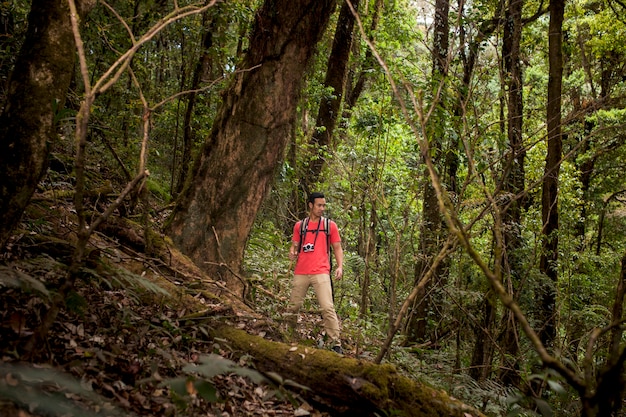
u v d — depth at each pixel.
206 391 2.55
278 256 8.93
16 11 6.71
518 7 8.99
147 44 9.65
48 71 3.37
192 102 9.95
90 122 7.66
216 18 9.02
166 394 3.44
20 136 3.27
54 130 3.45
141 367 3.59
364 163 11.03
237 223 6.53
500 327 6.66
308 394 4.15
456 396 5.53
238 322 5.05
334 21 14.87
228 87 6.66
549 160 10.18
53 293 3.40
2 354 2.88
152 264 5.27
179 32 9.69
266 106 6.47
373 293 9.40
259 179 6.58
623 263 5.22
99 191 6.63
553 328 9.20
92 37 7.69
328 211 11.73
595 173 18.12
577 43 16.11
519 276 8.86
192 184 6.51
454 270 8.84
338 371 4.06
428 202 9.66
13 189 3.25
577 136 16.44
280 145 6.65
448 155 9.47
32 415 2.46
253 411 3.81
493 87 10.84
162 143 12.34
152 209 8.19
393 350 6.25
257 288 6.54
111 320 4.03
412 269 9.12
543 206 10.24
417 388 4.06
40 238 4.53
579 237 15.93
